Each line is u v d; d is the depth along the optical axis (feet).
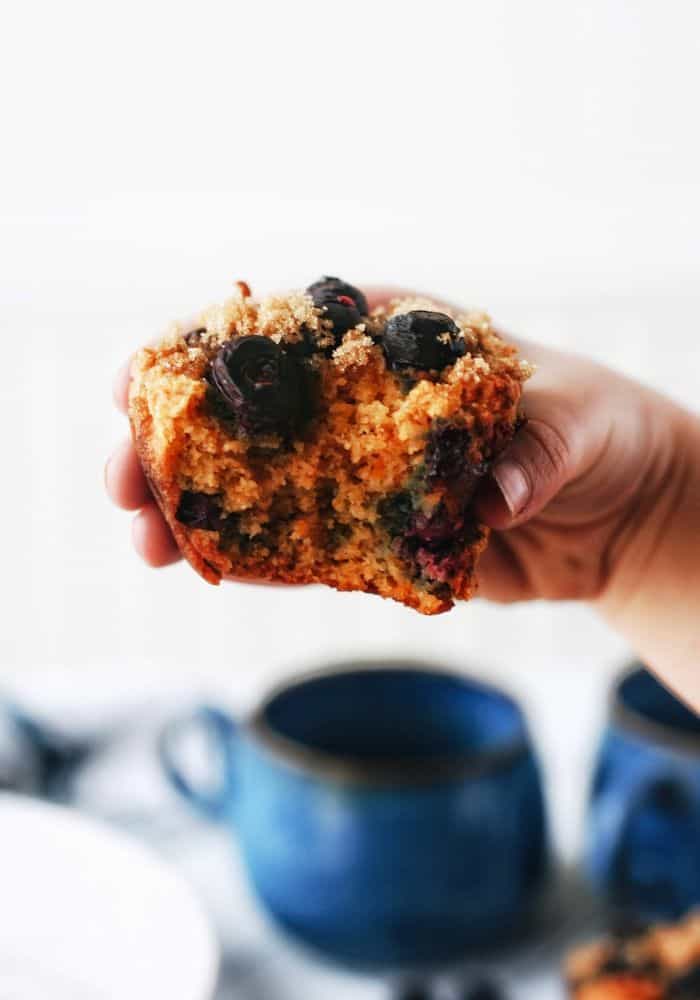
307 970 1.25
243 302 0.96
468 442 0.91
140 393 0.94
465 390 0.90
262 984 1.23
